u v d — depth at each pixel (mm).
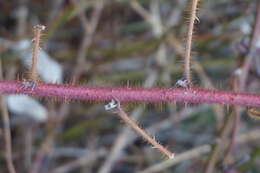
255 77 514
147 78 577
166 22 596
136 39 604
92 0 570
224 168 493
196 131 594
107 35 602
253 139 574
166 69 575
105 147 586
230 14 583
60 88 352
